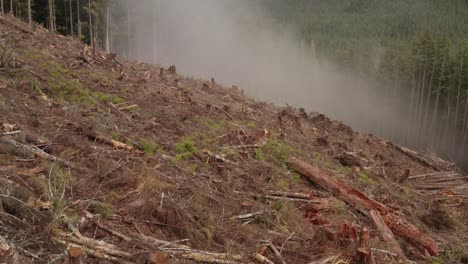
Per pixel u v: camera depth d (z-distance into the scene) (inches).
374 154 548.4
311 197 295.3
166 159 281.3
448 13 4037.9
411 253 271.3
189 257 179.0
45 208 170.9
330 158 442.9
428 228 338.0
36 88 342.6
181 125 376.5
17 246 142.9
